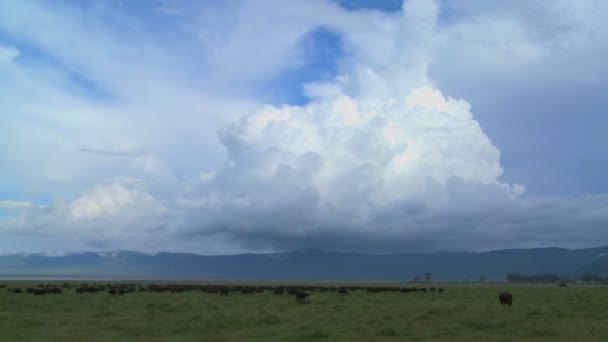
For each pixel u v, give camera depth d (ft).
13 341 89.04
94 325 111.65
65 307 157.38
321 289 305.32
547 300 206.49
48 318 125.90
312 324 114.32
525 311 145.59
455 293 276.41
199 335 97.66
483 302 190.08
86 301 182.50
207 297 216.13
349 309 152.87
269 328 107.45
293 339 91.91
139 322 116.98
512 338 92.84
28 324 112.06
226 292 238.89
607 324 114.62
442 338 93.40
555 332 99.30
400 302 188.65
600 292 306.96
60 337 94.07
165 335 97.91
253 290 282.97
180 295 229.45
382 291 299.99
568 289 388.98
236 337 95.04
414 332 100.78
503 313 139.54
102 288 280.10
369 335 97.14
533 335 97.45
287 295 240.32
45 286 345.92
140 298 202.49
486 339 91.91
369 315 132.77
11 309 151.02
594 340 90.99
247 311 146.82
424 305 169.37
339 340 90.84
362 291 298.97
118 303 173.78
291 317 128.77
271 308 158.10
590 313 140.87
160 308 153.48
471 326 109.81
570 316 133.18
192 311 146.51
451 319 123.75
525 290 351.67
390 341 89.81
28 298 195.93
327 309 153.69
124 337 94.48
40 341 88.43
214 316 128.88
